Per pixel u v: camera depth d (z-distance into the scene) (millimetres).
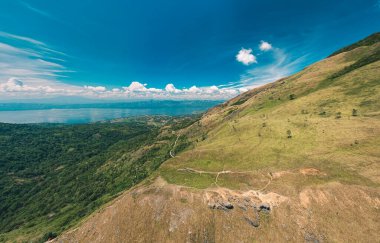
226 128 186250
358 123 110062
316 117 134375
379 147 87438
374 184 73062
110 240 89938
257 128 149250
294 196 81062
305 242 70500
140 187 106812
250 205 83875
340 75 192125
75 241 98250
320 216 73438
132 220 91688
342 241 66312
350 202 72375
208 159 119312
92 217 109625
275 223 77750
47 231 184375
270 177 92188
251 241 76312
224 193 90375
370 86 146125
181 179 104250
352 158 86188
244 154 116312
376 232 64312
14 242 182625
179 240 80875
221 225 82062
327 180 81062
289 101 185750
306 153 100375
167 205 91312
